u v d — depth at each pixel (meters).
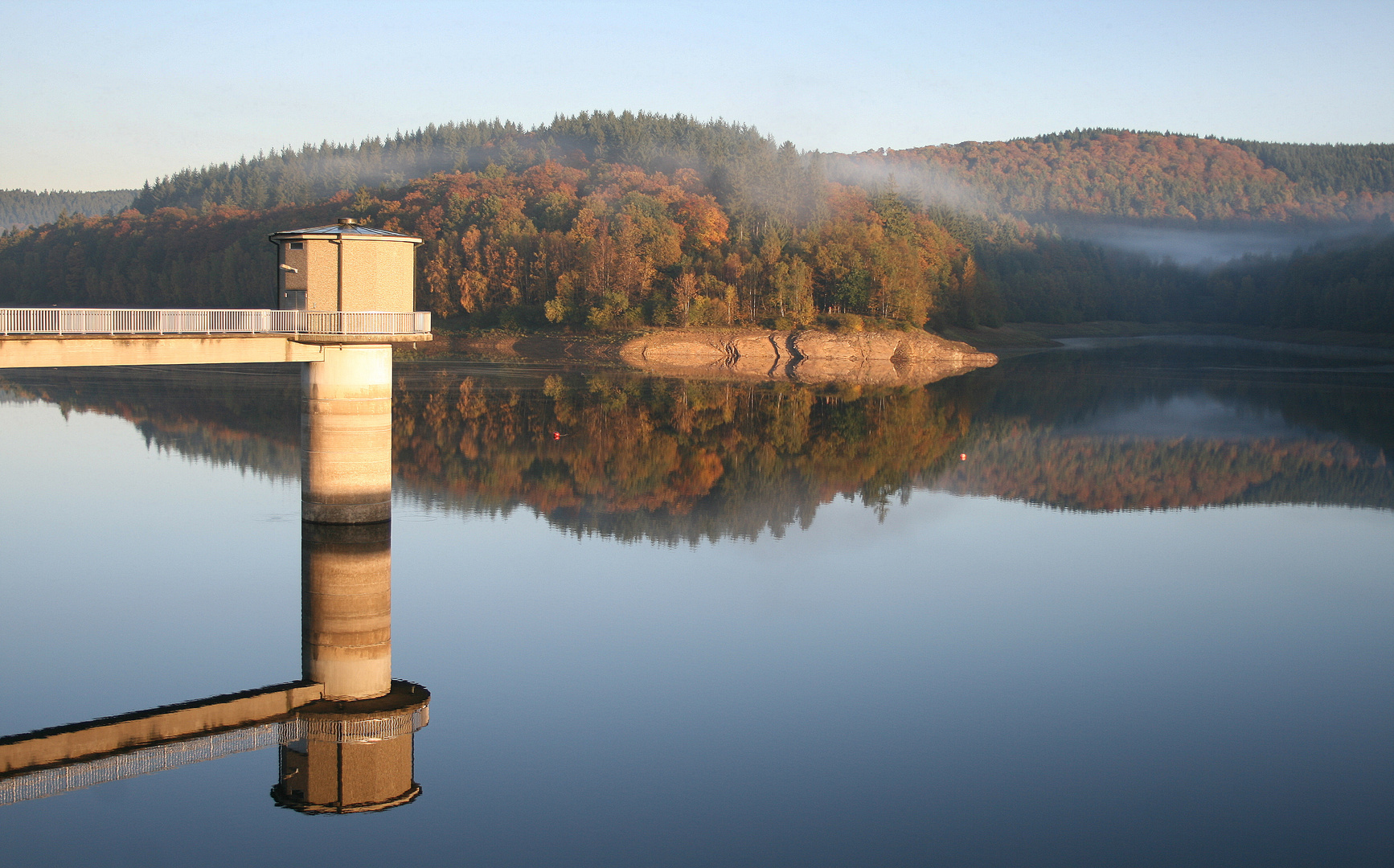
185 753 22.53
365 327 36.12
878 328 154.75
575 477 54.34
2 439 59.88
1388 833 20.66
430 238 194.25
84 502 44.59
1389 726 25.62
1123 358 167.12
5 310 31.03
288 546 38.12
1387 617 34.28
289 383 92.12
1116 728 25.25
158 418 68.88
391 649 28.98
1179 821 20.97
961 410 91.94
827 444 70.56
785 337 147.38
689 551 40.59
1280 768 23.39
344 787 21.59
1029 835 20.34
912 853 19.58
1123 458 66.88
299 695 25.75
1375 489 57.84
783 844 19.83
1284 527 48.31
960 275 198.50
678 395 98.12
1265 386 117.38
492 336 154.75
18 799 20.84
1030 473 61.47
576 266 165.12
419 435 66.62
